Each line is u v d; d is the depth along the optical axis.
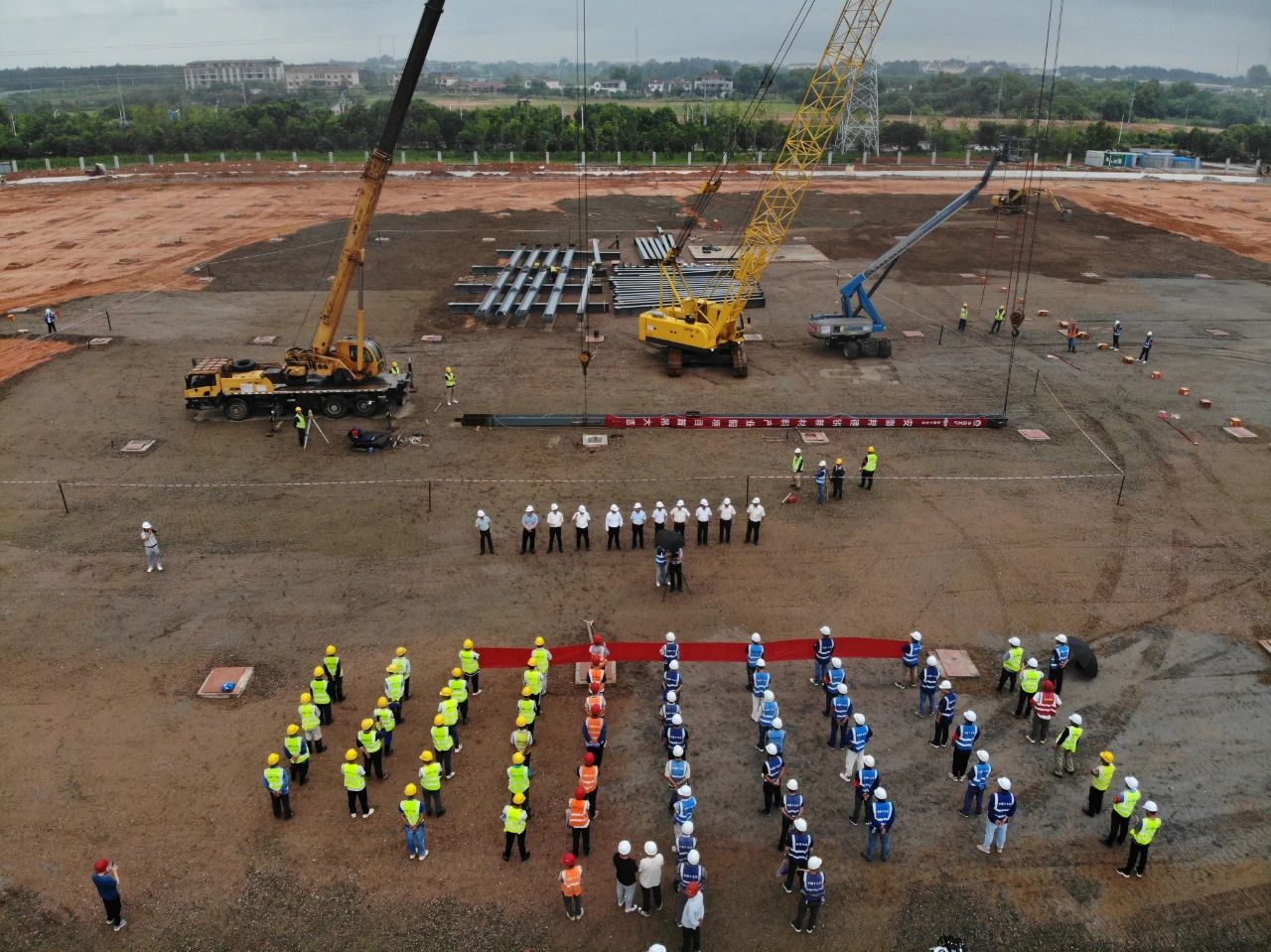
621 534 31.92
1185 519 32.97
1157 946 17.19
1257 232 86.12
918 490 35.19
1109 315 59.72
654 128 142.25
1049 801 20.44
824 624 26.80
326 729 22.48
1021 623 26.86
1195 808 20.22
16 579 28.72
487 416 41.22
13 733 22.23
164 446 38.78
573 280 67.62
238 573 29.25
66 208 92.88
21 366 48.34
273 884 18.28
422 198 101.00
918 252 77.81
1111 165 138.12
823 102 45.41
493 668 24.81
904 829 19.67
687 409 43.44
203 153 135.25
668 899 18.08
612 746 22.05
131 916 17.58
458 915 17.67
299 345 52.25
